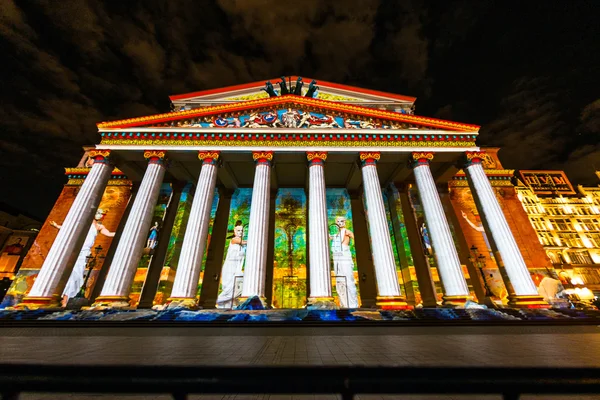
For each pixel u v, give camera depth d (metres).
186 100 30.55
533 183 53.66
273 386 1.66
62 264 18.80
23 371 1.69
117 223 26.84
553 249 45.88
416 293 24.14
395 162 25.44
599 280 44.34
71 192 27.83
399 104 30.94
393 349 8.30
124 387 1.64
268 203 21.14
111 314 16.22
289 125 23.89
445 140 23.97
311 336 11.98
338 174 27.81
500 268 20.86
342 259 26.09
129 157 23.88
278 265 25.67
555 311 17.27
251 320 15.87
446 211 27.81
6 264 43.22
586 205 50.19
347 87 31.11
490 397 4.38
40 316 16.14
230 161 25.27
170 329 14.06
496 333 12.51
